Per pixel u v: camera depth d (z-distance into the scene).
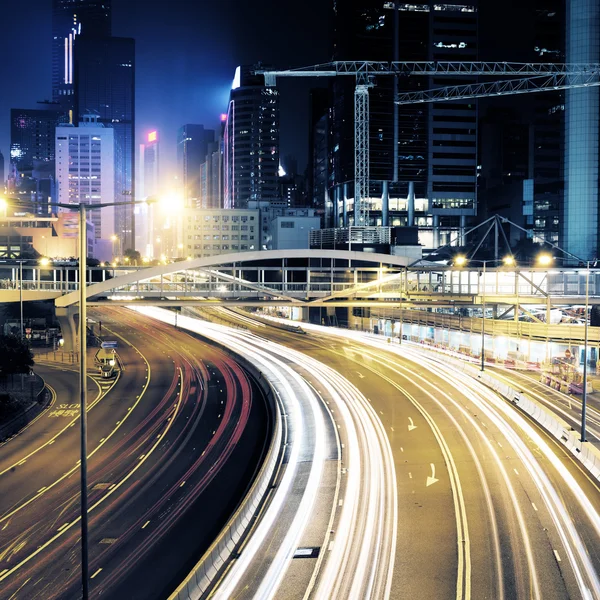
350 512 34.19
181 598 24.09
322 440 49.00
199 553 30.23
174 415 60.59
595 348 73.75
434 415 56.09
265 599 25.12
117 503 37.22
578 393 64.31
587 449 41.91
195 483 40.66
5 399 61.50
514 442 47.03
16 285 101.00
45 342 111.69
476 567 27.66
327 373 80.12
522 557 28.53
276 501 36.16
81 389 23.61
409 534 31.20
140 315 175.25
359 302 86.88
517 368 80.50
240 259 89.69
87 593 22.92
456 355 93.06
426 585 26.12
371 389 69.06
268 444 49.34
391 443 47.50
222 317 172.50
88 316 170.75
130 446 49.84
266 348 106.75
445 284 99.19
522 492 36.66
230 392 71.88
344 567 27.84
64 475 42.53
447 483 38.44
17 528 33.72
